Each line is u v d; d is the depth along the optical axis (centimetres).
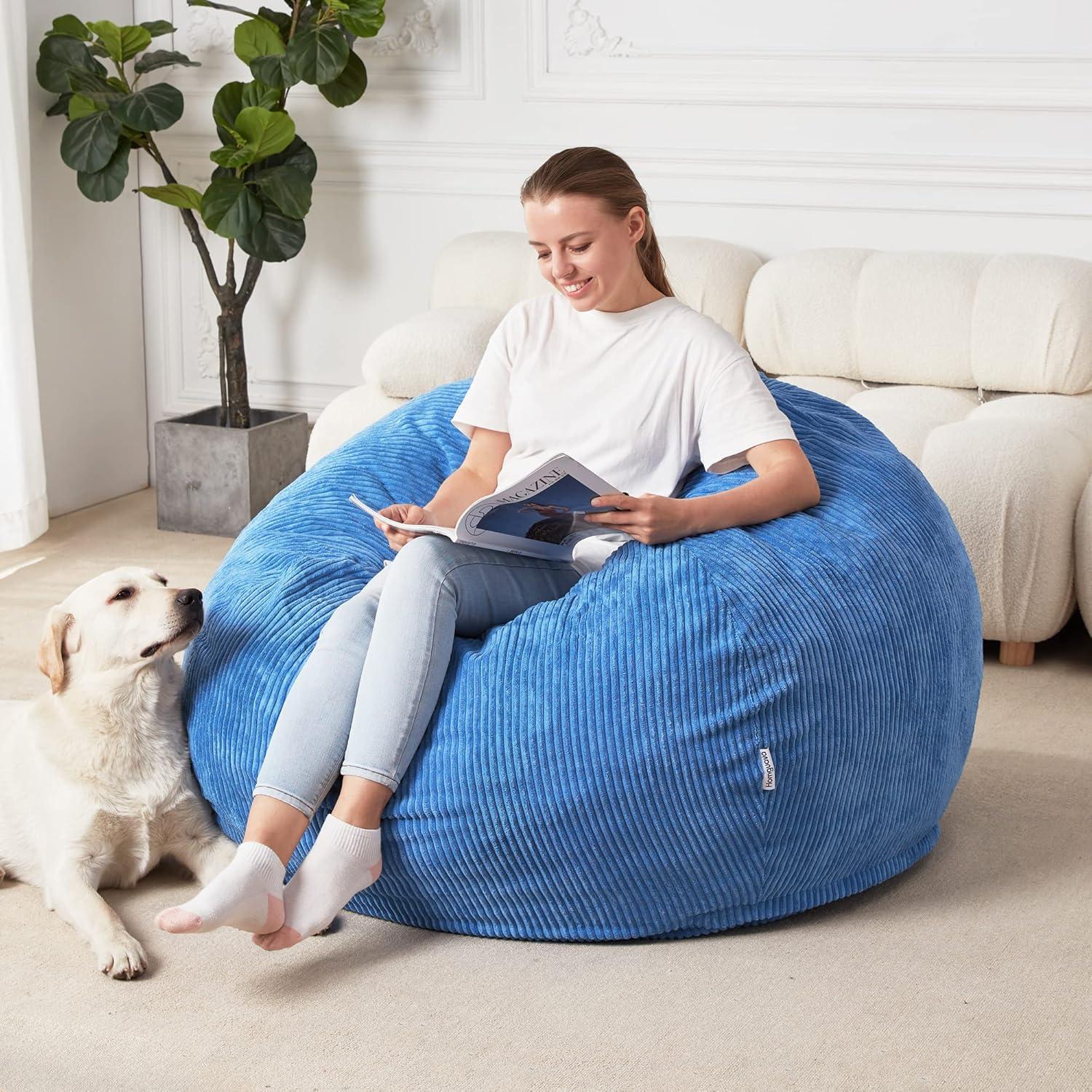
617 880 170
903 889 191
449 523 193
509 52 379
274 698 180
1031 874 194
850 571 176
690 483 194
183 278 428
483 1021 159
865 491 190
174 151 415
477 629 180
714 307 346
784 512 179
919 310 326
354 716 169
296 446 397
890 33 346
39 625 305
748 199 367
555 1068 150
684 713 164
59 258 395
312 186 402
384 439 233
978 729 250
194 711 191
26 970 172
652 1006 162
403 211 401
